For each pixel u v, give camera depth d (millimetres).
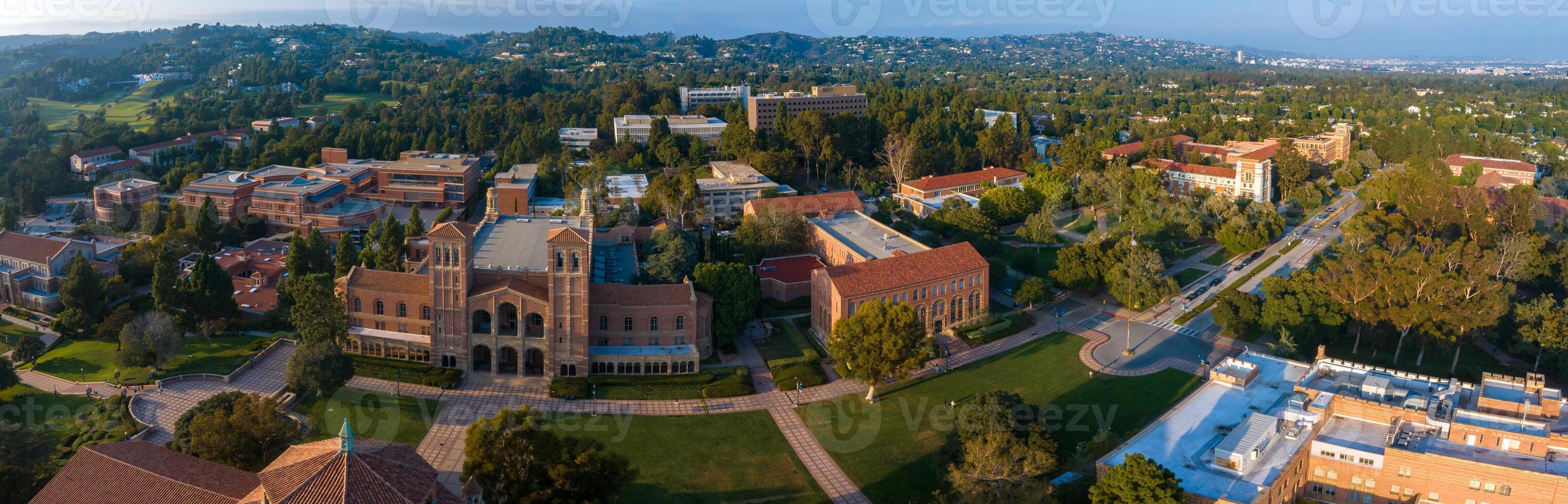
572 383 156000
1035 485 109438
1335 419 121938
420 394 152625
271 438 121500
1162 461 109375
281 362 164875
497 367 162000
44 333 189625
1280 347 167250
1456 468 105562
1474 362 175000
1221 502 97750
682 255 186625
